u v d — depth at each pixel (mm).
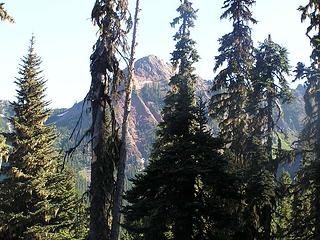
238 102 24516
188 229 14703
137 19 20203
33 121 29000
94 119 18484
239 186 15500
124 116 19516
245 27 25484
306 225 18016
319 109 22750
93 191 18000
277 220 28016
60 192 29328
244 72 25109
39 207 27422
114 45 18672
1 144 20469
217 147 15414
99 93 18344
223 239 14594
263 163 21719
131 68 19891
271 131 24922
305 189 18281
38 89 29422
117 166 18891
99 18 18500
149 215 14562
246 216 18500
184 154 14750
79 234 33000
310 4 18656
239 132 24031
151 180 14898
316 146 19797
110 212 18469
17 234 27266
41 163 28469
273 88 25875
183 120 15820
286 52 26062
